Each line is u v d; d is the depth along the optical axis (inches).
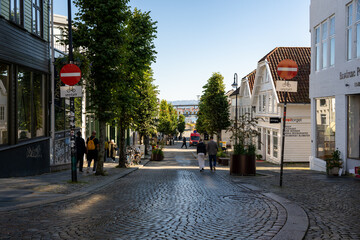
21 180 499.5
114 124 681.6
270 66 1275.8
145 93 1360.7
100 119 645.9
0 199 354.9
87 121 1089.4
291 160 1210.0
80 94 494.6
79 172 692.1
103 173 652.7
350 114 639.8
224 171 814.5
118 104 663.1
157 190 464.4
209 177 653.3
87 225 264.8
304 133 1210.0
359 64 597.3
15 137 553.6
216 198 396.8
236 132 700.7
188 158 1667.1
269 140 1381.6
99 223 272.1
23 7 589.6
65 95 495.2
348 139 642.8
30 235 233.9
